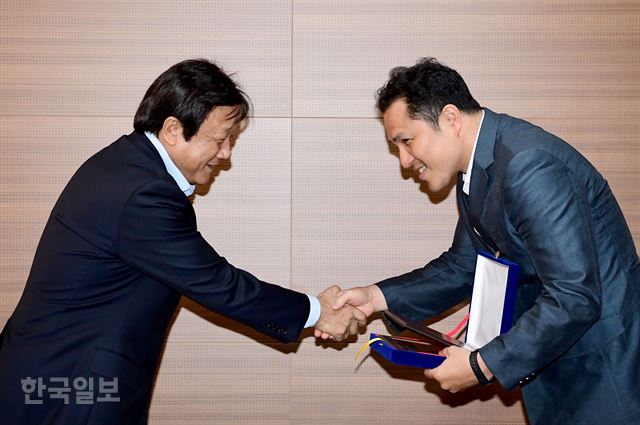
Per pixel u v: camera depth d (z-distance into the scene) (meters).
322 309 2.04
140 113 1.73
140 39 2.46
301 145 2.51
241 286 1.78
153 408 2.58
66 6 2.45
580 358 1.61
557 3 2.47
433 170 1.73
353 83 2.48
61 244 1.65
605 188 1.64
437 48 2.48
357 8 2.46
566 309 1.45
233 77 2.47
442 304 2.12
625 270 1.62
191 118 1.67
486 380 1.54
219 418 2.59
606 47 2.49
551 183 1.50
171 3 2.45
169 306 1.76
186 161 1.74
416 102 1.67
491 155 1.63
